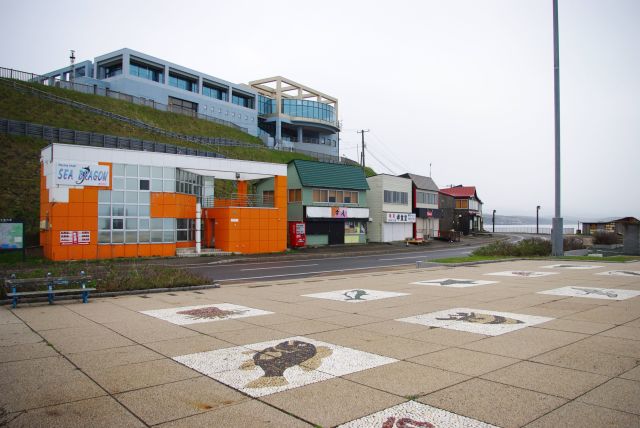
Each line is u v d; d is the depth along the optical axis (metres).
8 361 6.46
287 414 4.64
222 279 20.03
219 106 74.62
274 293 13.58
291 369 6.06
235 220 35.00
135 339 7.75
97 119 50.25
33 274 14.52
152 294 13.50
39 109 45.97
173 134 56.53
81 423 4.45
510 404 4.81
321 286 15.23
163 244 30.58
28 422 4.46
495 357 6.48
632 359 6.33
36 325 8.95
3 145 36.78
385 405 4.82
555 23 25.20
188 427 4.36
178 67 68.56
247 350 7.02
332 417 4.55
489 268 20.36
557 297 11.81
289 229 41.47
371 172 82.75
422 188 59.94
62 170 26.75
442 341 7.43
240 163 35.25
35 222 32.22
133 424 4.43
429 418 4.48
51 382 5.58
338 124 96.38
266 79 87.56
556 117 25.39
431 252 40.72
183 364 6.31
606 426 4.29
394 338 7.68
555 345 7.08
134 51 62.69
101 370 6.04
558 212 25.95
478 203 87.06
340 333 8.11
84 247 27.39
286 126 90.44
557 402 4.85
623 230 30.72
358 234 48.31
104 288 13.45
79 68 67.94
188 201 33.25
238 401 4.98
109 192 28.36
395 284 15.32
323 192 45.19
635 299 11.38
